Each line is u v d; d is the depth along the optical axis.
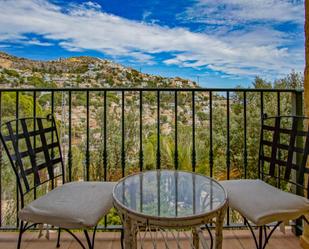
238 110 5.41
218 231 1.19
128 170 3.93
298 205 1.41
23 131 1.64
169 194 1.34
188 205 1.21
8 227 2.08
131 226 1.19
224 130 5.41
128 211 1.16
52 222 1.31
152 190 1.39
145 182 1.52
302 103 2.02
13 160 1.50
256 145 5.27
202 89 2.12
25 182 1.57
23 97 3.16
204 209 1.16
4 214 3.27
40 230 1.84
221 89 2.12
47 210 1.35
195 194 1.33
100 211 1.37
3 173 3.27
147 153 3.76
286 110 4.77
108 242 1.94
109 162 3.87
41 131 1.80
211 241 1.67
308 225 1.79
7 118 2.84
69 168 2.12
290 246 1.88
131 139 3.86
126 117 3.66
